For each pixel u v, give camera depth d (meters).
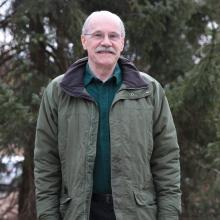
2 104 5.91
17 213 7.61
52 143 3.09
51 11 6.30
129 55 7.00
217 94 6.20
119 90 2.98
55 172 3.11
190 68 6.92
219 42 6.09
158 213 3.08
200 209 7.05
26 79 6.45
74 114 2.99
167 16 6.67
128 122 2.96
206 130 6.75
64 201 3.03
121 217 2.94
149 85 3.05
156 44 7.04
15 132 6.11
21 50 6.88
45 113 3.08
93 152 2.95
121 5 6.76
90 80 3.04
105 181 2.99
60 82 3.03
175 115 6.41
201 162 6.84
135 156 2.96
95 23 3.00
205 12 6.95
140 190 2.98
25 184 7.29
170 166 3.09
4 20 6.86
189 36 7.21
